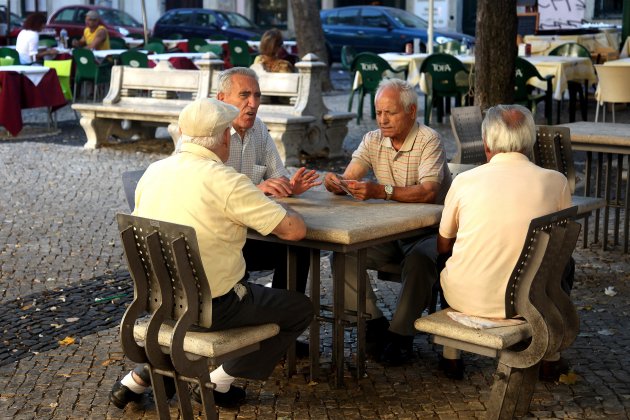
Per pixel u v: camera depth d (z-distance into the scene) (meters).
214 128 3.68
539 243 3.56
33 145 11.94
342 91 18.48
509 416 3.74
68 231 7.50
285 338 3.92
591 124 6.97
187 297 3.42
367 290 4.65
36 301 5.75
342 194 4.74
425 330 3.79
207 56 11.02
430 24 15.43
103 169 10.23
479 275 3.80
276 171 4.95
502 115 3.96
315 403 4.18
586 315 5.32
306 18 17.86
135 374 4.09
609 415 4.02
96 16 18.31
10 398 4.30
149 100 11.55
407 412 4.07
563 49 13.73
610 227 7.34
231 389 4.15
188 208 3.60
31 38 15.86
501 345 3.58
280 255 4.75
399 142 4.78
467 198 3.88
